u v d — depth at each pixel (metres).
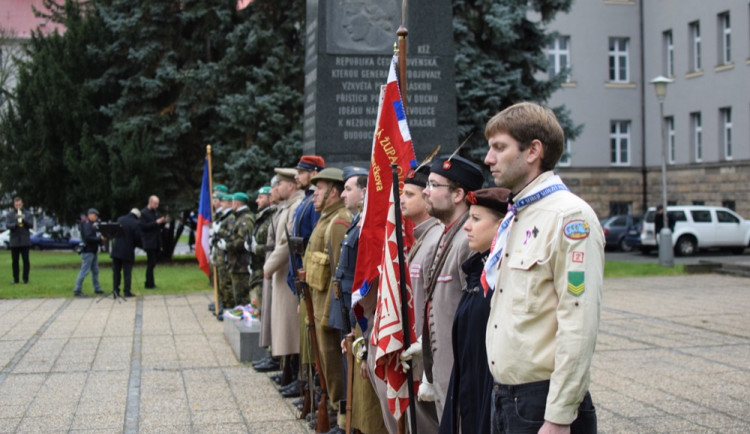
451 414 3.44
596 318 2.76
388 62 10.49
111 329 11.25
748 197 31.30
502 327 2.99
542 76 35.59
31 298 15.49
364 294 4.69
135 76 23.30
